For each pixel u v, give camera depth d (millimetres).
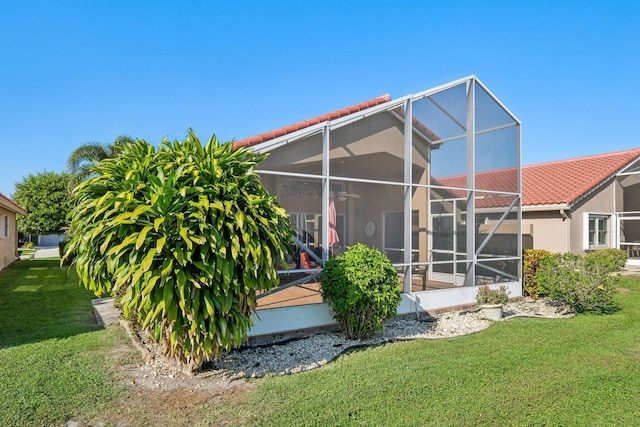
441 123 9992
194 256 4828
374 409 4324
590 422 4094
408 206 9102
